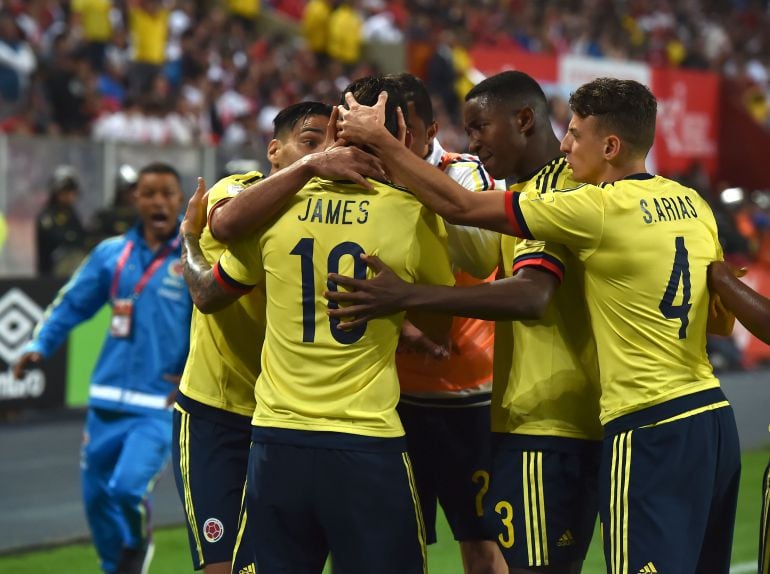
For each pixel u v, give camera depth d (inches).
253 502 515.8
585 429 555.5
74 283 820.6
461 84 2623.0
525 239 521.7
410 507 506.6
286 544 514.0
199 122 2206.0
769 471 549.3
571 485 552.7
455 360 641.0
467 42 2920.8
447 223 560.4
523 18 3174.2
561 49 3164.4
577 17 3292.3
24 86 2082.9
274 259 508.4
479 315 508.7
